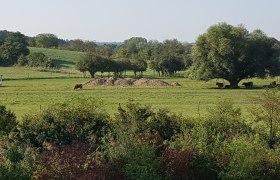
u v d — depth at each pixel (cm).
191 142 2741
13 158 2575
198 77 11375
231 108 3519
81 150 2544
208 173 2534
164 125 3269
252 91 9556
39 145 3281
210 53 11106
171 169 2403
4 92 9025
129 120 3231
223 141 2873
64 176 2219
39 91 9331
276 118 3284
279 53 12075
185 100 7469
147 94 8669
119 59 18025
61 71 18962
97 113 3488
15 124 3362
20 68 19875
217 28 11375
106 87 10862
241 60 11112
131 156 2405
